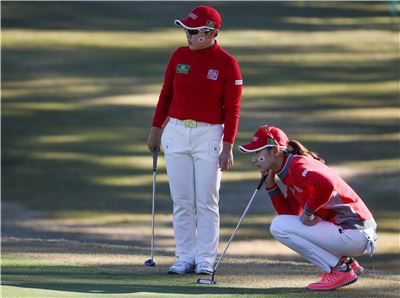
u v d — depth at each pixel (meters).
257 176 64.19
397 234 51.81
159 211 55.62
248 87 98.19
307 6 147.50
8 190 59.62
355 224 23.48
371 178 65.31
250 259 30.75
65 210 54.78
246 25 130.88
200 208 26.14
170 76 26.34
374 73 109.44
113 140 75.38
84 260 28.61
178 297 22.34
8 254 29.33
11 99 88.94
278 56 114.69
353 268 24.69
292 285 25.05
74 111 85.19
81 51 111.00
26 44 112.62
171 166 26.20
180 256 26.56
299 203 24.33
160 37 121.12
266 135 23.66
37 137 75.62
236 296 22.86
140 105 88.44
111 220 52.47
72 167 66.50
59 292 22.42
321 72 107.81
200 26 25.11
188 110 25.67
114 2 140.88
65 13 131.62
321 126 83.00
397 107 93.12
